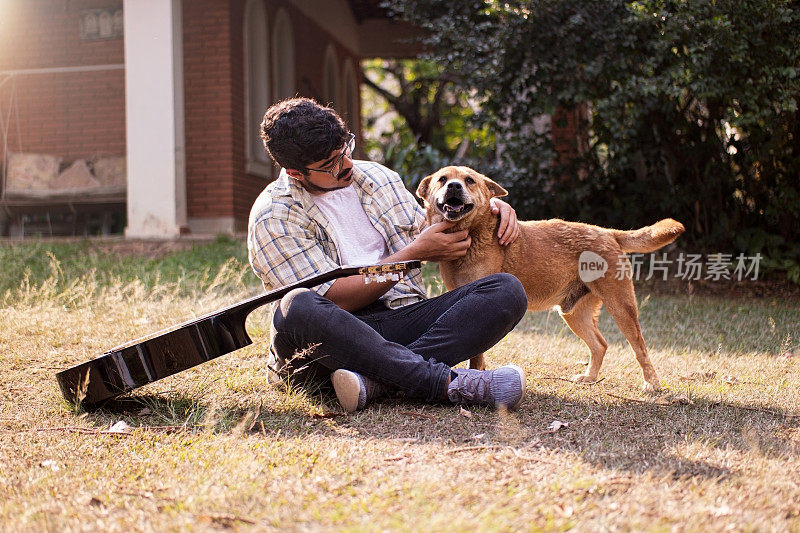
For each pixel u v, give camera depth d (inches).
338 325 120.0
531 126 369.4
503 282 126.2
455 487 87.3
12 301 232.2
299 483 90.5
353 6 630.5
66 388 127.3
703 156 329.1
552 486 87.5
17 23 443.5
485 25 331.3
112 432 116.1
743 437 109.3
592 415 123.0
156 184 359.9
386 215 140.4
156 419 124.3
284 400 130.4
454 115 802.2
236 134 404.2
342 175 132.3
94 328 194.2
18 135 436.5
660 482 90.0
